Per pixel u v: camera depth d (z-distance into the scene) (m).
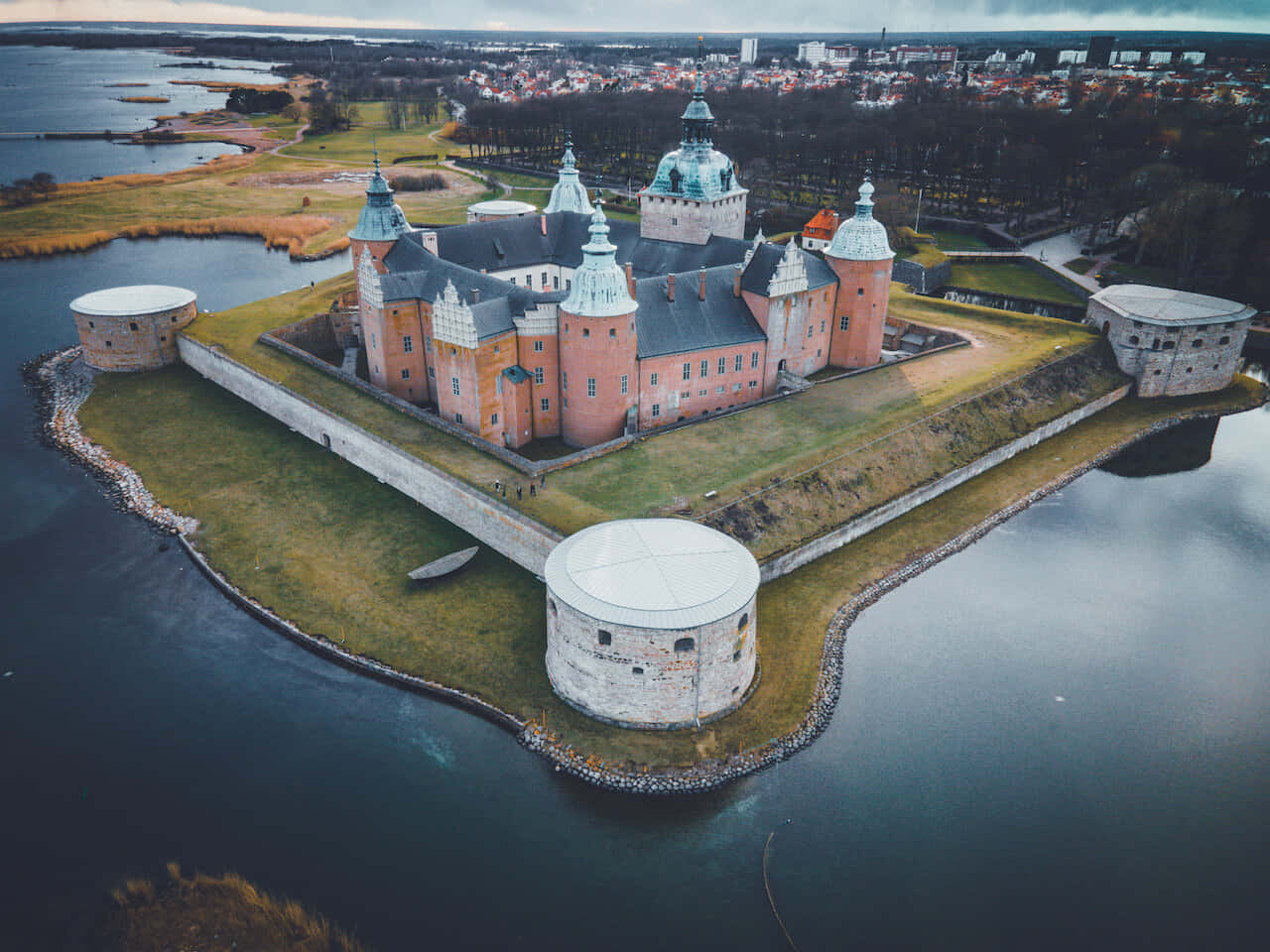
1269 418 111.56
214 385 112.69
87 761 57.19
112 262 172.00
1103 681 66.44
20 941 46.00
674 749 57.81
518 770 56.62
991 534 85.06
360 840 51.66
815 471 83.69
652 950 45.47
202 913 47.22
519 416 91.38
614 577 59.84
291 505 86.00
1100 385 112.62
